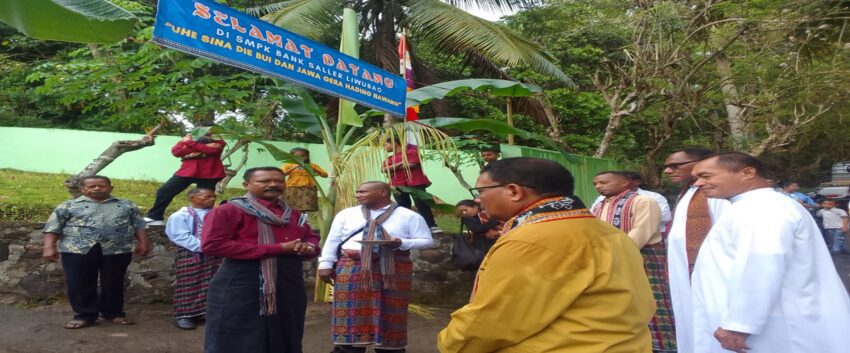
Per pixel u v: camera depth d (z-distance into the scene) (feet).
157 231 22.30
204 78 28.48
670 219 16.56
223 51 14.52
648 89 35.70
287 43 16.07
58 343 17.57
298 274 13.70
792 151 48.91
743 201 10.48
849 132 49.96
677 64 37.29
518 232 6.94
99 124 49.57
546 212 7.11
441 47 41.88
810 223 10.25
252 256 12.67
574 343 6.62
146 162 43.37
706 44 38.09
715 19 39.40
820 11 36.19
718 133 42.45
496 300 6.63
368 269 15.83
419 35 42.65
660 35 34.94
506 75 43.32
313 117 22.84
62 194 33.17
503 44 37.58
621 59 51.52
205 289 19.92
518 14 52.90
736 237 10.33
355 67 17.97
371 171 21.70
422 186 25.25
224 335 12.63
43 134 43.62
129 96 33.96
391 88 19.13
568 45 51.60
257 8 41.98
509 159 7.64
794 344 9.71
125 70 29.37
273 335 12.92
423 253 24.29
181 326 19.65
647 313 7.21
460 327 6.81
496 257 6.88
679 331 12.51
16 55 46.44
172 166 43.68
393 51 42.57
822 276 10.09
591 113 49.47
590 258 6.77
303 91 21.29
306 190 26.96
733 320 9.76
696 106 37.88
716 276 10.67
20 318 19.70
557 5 51.65
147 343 18.08
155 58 26.91
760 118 39.83
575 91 43.78
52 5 10.03
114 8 10.62
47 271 21.77
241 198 13.34
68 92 29.45
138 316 20.80
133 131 49.62
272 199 13.57
